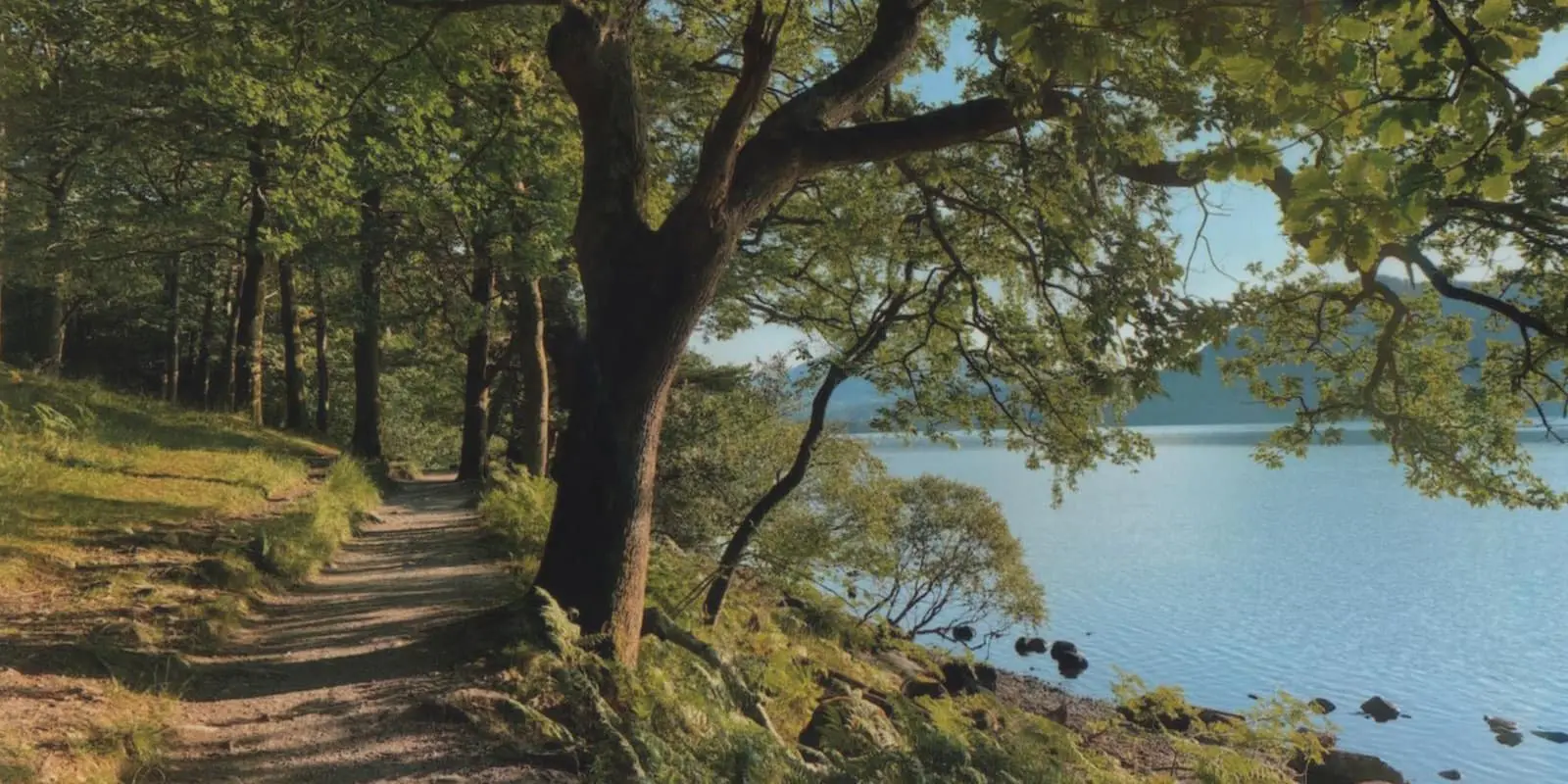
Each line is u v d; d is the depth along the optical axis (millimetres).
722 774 4695
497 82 9961
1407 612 32938
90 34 12609
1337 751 17000
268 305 36312
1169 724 14125
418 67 8961
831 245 13352
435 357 31750
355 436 23094
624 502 6004
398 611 7758
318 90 9883
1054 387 11430
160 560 7598
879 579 22469
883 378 13227
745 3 10109
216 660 5863
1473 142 2635
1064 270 7727
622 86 6188
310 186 11727
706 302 6215
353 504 13898
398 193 15305
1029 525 61531
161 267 23781
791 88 11148
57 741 3828
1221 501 78000
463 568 10234
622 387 6027
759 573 15164
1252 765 9367
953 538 23203
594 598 5902
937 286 12797
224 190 18219
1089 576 40781
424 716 4711
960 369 12656
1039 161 8078
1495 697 23344
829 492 17984
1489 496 8844
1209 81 5406
